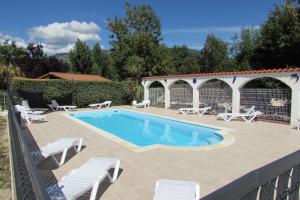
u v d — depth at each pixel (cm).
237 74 1636
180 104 2183
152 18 3809
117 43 3488
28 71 4878
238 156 799
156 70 3278
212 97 1909
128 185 582
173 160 761
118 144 959
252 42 3578
